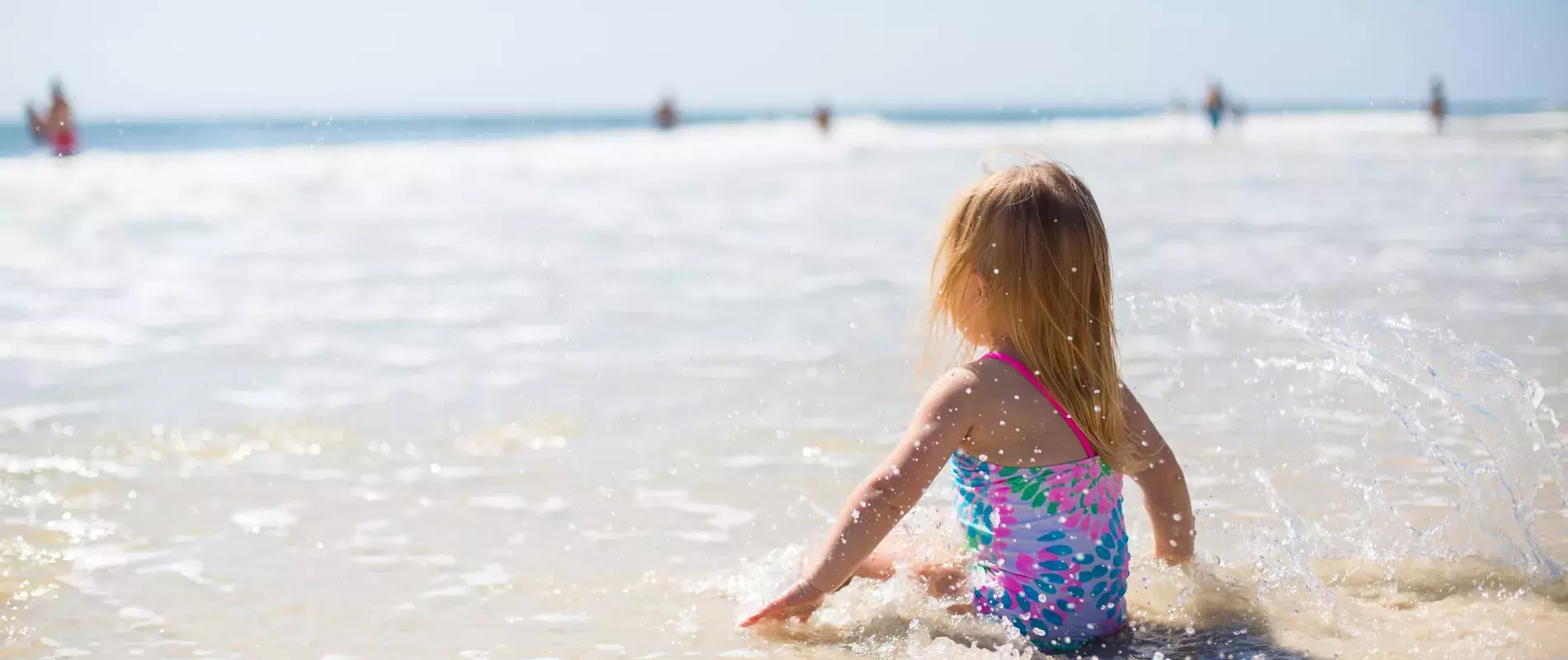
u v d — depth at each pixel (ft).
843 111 388.16
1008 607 6.89
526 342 15.76
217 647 6.67
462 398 12.60
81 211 35.17
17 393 12.88
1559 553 7.72
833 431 11.25
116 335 16.48
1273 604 7.14
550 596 7.49
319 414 12.00
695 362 14.29
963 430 6.82
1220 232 27.45
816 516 8.96
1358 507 8.79
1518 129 96.37
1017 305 6.89
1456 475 9.16
